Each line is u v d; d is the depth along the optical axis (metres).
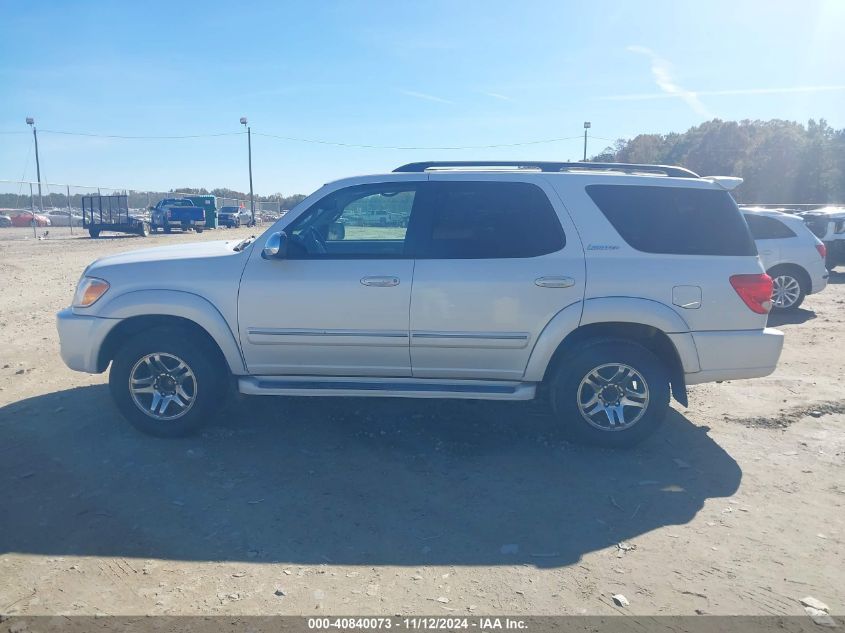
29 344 8.41
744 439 5.49
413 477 4.75
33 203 33.88
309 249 5.50
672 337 5.03
